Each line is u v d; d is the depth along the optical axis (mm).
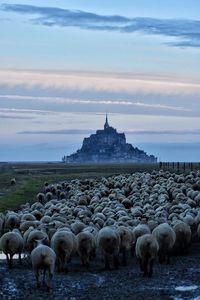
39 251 29781
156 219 43781
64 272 34625
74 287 30750
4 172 190875
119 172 174000
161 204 56250
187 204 55031
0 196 86125
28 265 36906
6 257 39469
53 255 30000
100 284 31500
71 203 60125
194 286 30766
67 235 34844
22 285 30812
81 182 106188
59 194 83500
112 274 34125
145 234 35281
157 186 76250
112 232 35719
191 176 93312
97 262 38344
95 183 96688
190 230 40781
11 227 46844
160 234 36625
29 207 62375
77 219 45156
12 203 77375
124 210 51000
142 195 66188
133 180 92125
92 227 39188
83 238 36250
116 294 29219
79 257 40312
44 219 45594
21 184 117875
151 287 30688
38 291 29625
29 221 43500
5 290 29750
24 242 37969
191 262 37656
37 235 36031
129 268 36000
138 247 33594
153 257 33156
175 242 40250
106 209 51031
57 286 30766
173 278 32750
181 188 72062
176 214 46656
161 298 28328
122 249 37062
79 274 34125
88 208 55625
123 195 68250
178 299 28125
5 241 35500
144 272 33500
